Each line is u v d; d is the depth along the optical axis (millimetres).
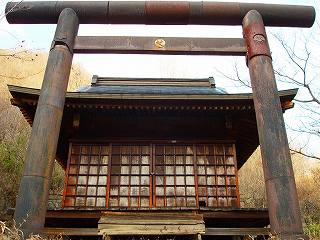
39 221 4551
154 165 8898
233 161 8984
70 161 8875
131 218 7691
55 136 5234
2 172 16422
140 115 9375
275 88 5711
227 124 9148
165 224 7652
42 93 5473
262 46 6133
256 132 9773
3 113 21406
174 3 6684
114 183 8656
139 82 12281
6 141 18719
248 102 8742
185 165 8922
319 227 13797
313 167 27047
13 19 6586
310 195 22141
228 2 6750
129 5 6660
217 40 6508
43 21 6668
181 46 6418
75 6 6605
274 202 4812
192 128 9398
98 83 12148
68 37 6133
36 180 4738
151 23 6789
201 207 7934
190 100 8672
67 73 5902
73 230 7633
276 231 4656
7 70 28859
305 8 6840
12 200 15656
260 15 6637
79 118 9078
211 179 8758
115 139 9188
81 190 8547
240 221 8656
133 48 6336
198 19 6738
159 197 8516
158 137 9281
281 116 5457
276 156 5062
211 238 9609
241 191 24047
